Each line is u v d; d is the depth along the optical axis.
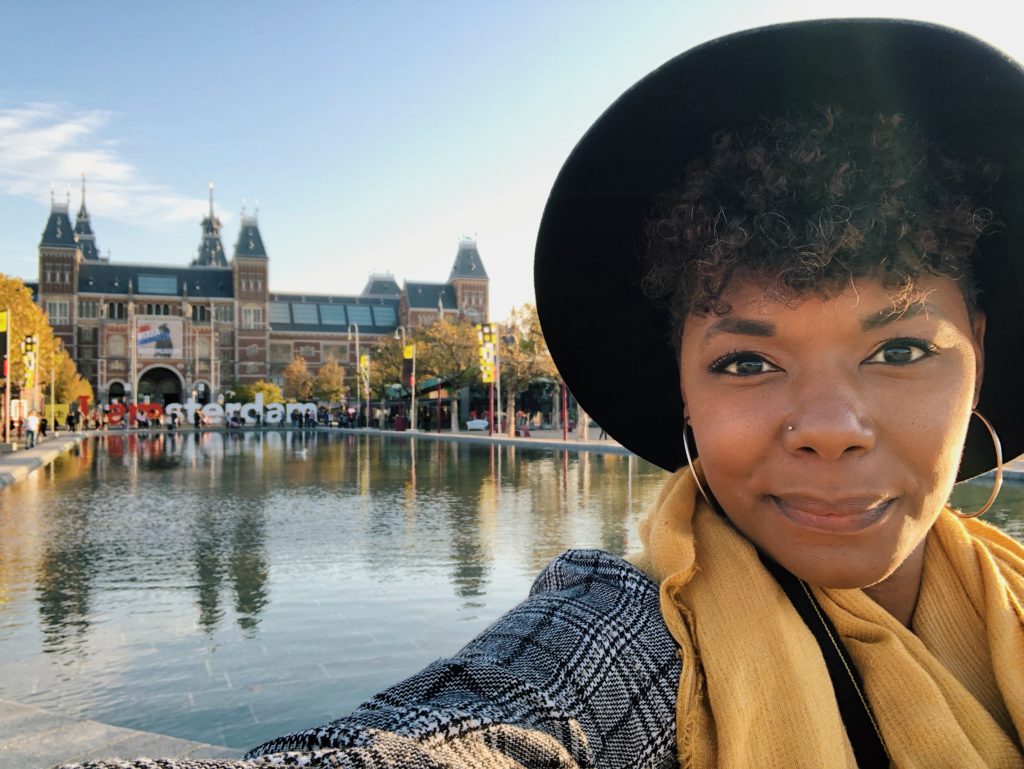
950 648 0.75
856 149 0.64
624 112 0.69
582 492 16.39
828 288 0.59
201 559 9.35
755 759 0.60
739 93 0.68
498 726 0.45
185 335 101.38
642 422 0.90
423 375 58.00
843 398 0.59
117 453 34.69
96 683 5.21
